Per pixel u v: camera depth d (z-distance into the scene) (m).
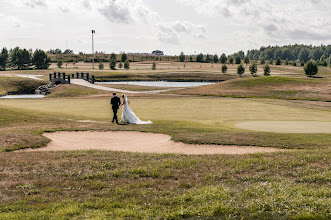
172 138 17.69
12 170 11.04
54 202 8.18
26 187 9.30
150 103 44.66
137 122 24.20
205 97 56.00
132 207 7.78
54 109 37.47
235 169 10.66
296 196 8.05
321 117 29.95
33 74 123.00
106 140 18.41
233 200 7.94
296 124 24.91
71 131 20.38
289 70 171.88
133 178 10.09
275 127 23.22
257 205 7.60
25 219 7.09
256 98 54.19
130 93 66.62
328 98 56.47
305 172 10.07
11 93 79.31
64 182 9.73
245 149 15.49
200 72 150.12
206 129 21.08
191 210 7.43
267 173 10.20
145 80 129.00
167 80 131.62
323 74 149.25
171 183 9.53
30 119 25.00
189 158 12.52
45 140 16.97
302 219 6.93
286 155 12.56
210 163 11.50
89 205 7.93
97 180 9.89
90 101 47.88
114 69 166.12
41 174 10.55
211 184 9.34
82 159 12.57
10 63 166.88
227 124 24.89
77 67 173.88
